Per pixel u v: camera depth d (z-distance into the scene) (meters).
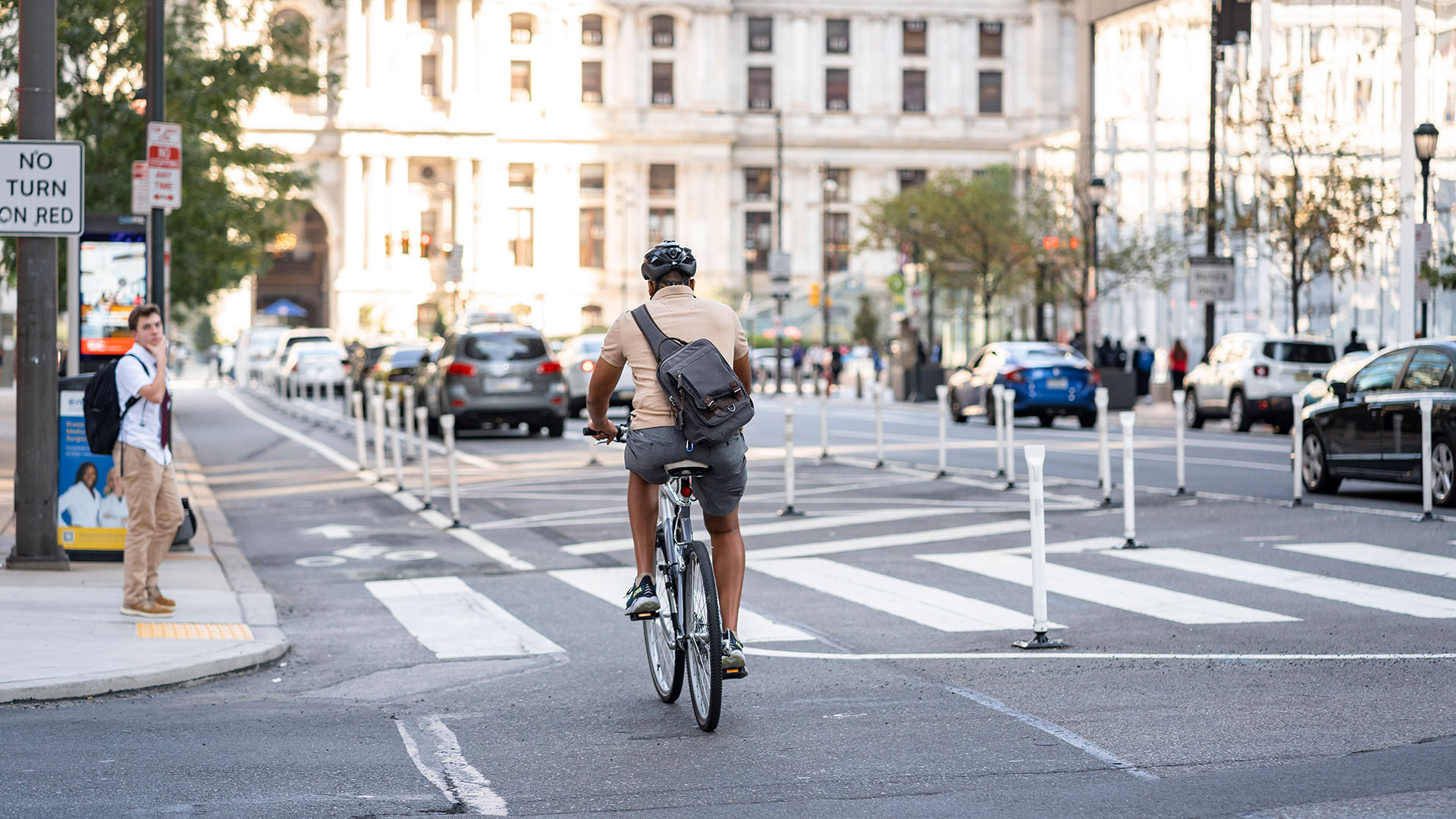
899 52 109.00
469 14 103.12
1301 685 8.48
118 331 18.39
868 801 6.37
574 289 105.44
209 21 33.59
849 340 96.75
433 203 104.81
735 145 108.44
